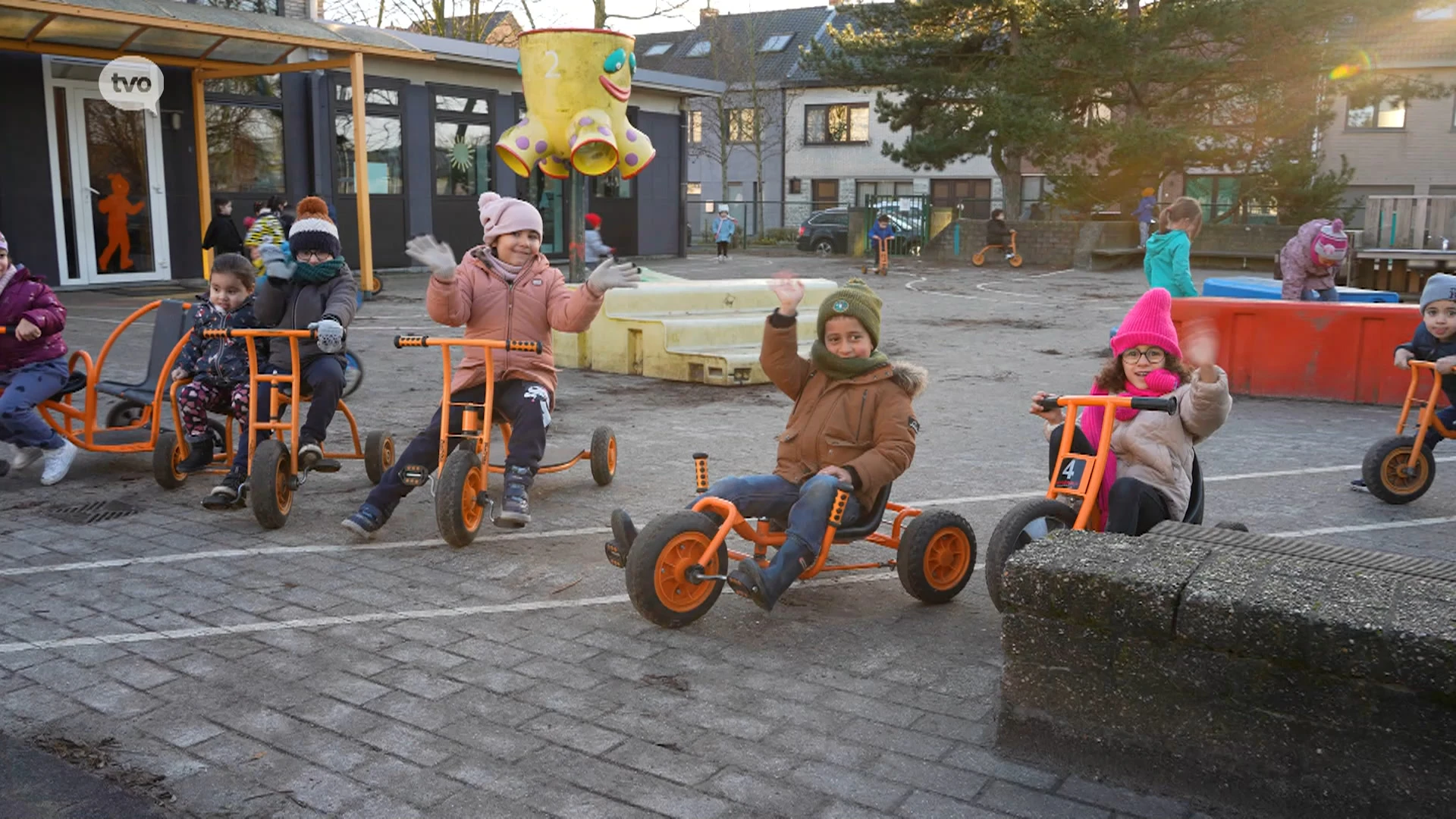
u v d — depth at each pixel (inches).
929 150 1279.5
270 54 781.9
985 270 1198.9
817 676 165.8
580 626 185.6
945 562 197.6
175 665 168.4
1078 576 130.2
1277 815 122.4
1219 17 1117.7
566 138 628.1
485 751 142.1
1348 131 1606.8
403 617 188.9
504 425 258.4
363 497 267.7
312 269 257.9
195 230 823.1
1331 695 118.0
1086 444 186.2
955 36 1285.7
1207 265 1230.3
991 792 131.9
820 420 192.7
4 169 717.3
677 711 153.7
